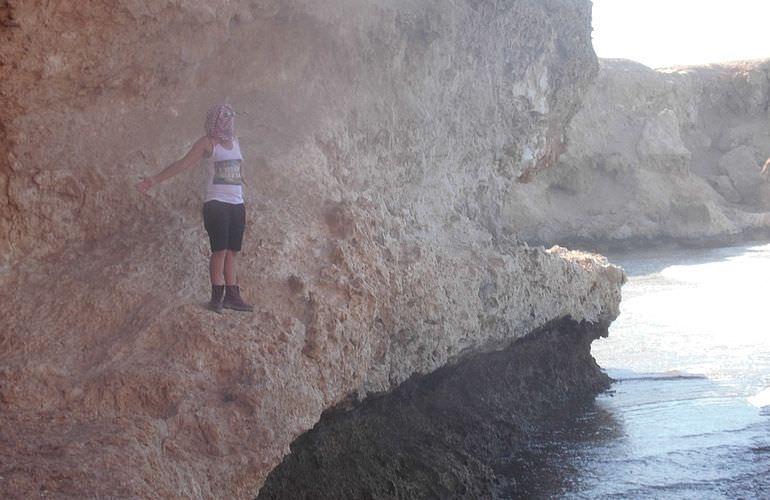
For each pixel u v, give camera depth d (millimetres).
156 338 6355
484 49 12070
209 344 6355
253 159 8445
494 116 12492
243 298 7074
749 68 49406
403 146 10555
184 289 6879
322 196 8500
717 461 10414
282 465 7457
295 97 9359
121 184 7672
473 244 11359
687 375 14664
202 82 8859
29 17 6750
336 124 9367
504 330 11477
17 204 7129
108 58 7598
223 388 6230
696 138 48594
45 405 5676
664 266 31547
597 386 13836
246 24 8906
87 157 7633
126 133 8039
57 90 7418
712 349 16688
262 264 7410
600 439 11320
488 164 12695
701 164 47750
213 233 6680
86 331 6395
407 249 9227
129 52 7781
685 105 47688
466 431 10273
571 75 14438
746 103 49594
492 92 12453
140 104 8250
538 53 13398
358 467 8422
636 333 18438
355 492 8211
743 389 13664
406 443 9266
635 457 10609
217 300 6676
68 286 6750
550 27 13625
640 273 29625
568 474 10094
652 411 12531
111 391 5812
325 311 7277
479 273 10703
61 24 7074
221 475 5812
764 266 30484
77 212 7457
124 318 6539
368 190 9648
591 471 10172
